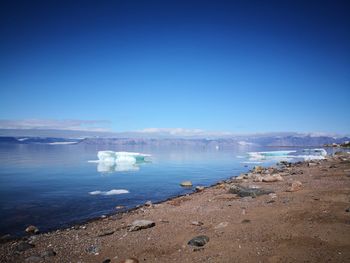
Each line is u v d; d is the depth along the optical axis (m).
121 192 30.75
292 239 9.97
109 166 62.41
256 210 15.30
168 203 22.41
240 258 8.98
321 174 29.56
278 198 18.03
